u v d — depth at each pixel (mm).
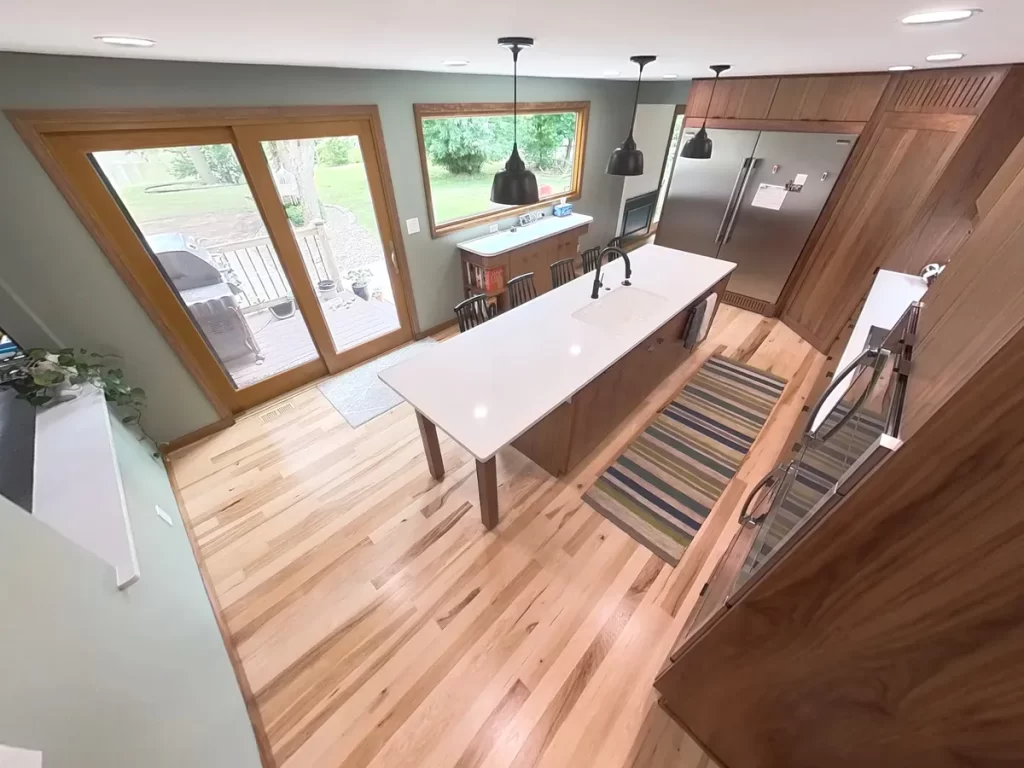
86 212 1989
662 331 2605
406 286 3594
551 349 2141
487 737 1509
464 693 1617
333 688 1640
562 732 1515
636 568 2029
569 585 1961
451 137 3436
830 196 3273
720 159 3756
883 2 843
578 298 2664
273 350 3137
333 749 1493
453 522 2258
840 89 2967
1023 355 438
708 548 2111
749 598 948
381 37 1446
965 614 636
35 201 1854
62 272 2010
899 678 788
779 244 3701
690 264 3158
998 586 581
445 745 1494
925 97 2574
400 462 2627
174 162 2209
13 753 559
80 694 799
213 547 2150
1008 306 538
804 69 2768
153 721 1016
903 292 2346
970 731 740
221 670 1569
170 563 1744
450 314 4137
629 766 1434
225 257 2613
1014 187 943
